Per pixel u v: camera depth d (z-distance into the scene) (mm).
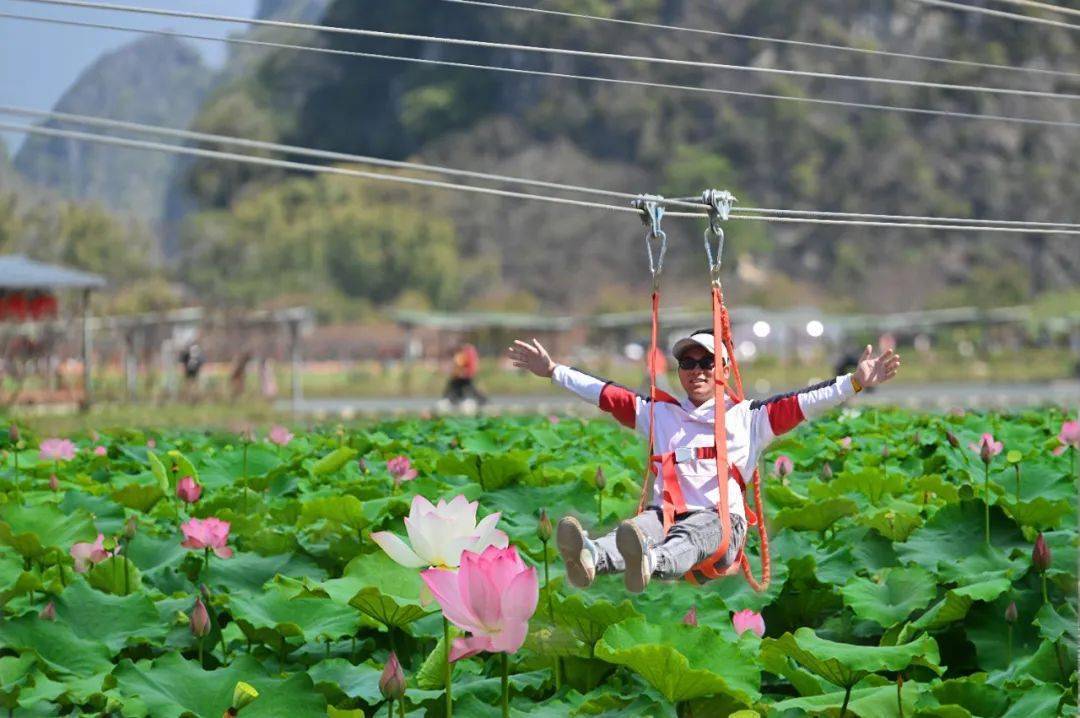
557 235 127875
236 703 4625
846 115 136375
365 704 5199
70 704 4973
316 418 33344
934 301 128500
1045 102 139000
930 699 4930
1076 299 128250
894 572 6406
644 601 6246
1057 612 6008
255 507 8797
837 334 97062
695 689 4848
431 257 115188
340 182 122125
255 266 113750
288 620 5801
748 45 137000
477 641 4023
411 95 133500
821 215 7344
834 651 5121
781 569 6734
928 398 49219
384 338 108000
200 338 55562
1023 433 13359
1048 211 135125
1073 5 141750
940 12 139875
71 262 114875
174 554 7023
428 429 16781
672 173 129000
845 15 139750
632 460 10609
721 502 5672
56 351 41094
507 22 136375
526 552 7000
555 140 132750
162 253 125812
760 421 6016
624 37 135750
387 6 140750
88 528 7250
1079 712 4816
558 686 5453
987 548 6789
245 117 133875
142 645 5852
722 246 6359
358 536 7523
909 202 133625
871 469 9281
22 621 5488
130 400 44438
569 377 6266
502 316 95438
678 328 93562
